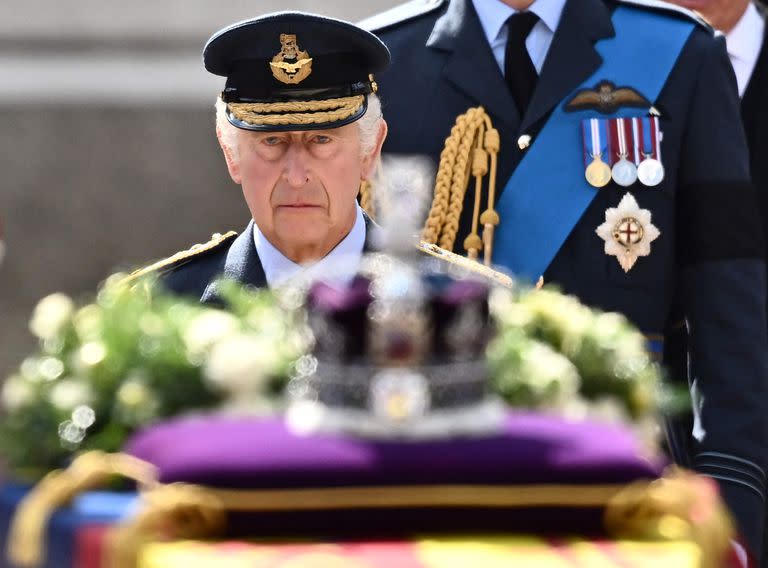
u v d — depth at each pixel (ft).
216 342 28.71
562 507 24.63
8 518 26.66
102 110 117.91
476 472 24.32
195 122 118.52
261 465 24.14
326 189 40.47
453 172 47.29
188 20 118.21
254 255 41.52
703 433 44.06
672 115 46.98
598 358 30.48
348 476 24.11
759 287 45.52
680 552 24.09
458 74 47.96
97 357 28.81
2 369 111.55
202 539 24.03
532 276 46.73
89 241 117.70
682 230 46.73
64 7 117.60
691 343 45.65
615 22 48.06
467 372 25.81
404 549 23.75
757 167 55.52
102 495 25.54
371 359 25.58
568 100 47.34
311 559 23.16
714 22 55.52
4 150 117.29
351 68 41.22
